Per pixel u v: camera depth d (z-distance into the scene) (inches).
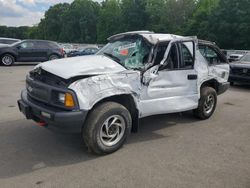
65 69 171.8
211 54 258.5
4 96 327.3
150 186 142.9
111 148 177.8
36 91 179.6
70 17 3378.4
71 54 997.2
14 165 161.2
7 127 220.5
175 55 214.7
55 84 169.8
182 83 218.7
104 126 174.9
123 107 179.5
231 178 152.7
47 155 175.2
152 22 2326.5
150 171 157.8
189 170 160.1
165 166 164.2
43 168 158.7
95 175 152.3
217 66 258.7
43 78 178.2
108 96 171.3
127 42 212.2
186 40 221.6
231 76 438.0
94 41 3240.7
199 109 251.0
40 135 206.4
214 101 261.6
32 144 190.5
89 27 3262.8
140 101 190.2
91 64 181.2
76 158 172.1
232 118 266.5
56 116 159.6
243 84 472.1
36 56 717.3
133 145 194.2
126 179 148.9
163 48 203.9
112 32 2711.6
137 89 185.8
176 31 2021.4
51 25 3725.4
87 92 164.1
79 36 3378.4
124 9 2539.4
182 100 221.0
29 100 184.4
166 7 2171.5
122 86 176.6
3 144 188.9
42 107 170.2
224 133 223.8
